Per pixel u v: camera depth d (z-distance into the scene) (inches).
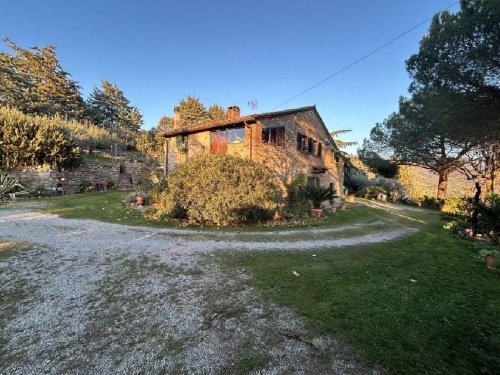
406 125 774.5
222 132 624.4
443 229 444.5
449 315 141.4
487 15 340.8
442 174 925.2
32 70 1393.9
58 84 1478.8
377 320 133.5
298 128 689.6
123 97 2130.9
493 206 345.4
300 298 156.9
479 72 361.7
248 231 359.6
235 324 129.0
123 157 1073.5
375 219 553.9
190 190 393.7
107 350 108.6
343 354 107.1
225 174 391.9
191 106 1941.4
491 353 110.1
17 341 113.0
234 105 676.7
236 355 106.4
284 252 257.4
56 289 161.0
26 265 197.3
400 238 361.1
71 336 117.2
